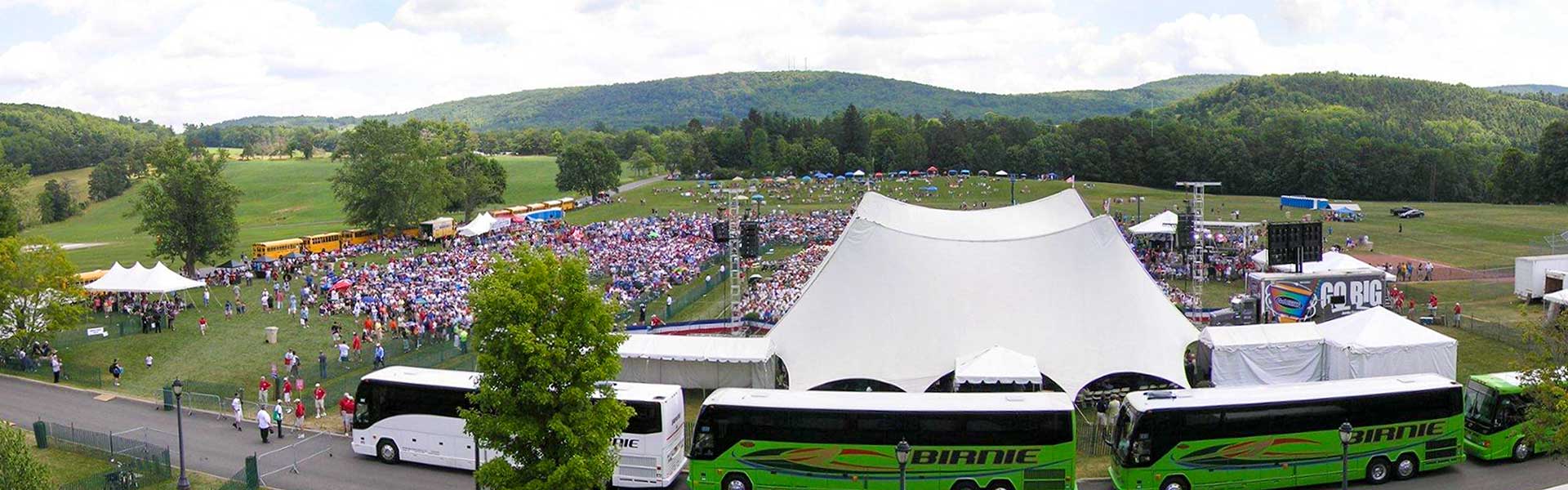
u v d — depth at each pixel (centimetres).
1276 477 3153
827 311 4366
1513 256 8638
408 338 5491
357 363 5156
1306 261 5644
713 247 8931
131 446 3700
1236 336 4231
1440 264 8206
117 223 17500
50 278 5241
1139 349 4153
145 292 6812
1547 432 3006
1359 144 18600
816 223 10688
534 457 2731
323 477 3462
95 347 5594
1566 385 2908
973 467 3070
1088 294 4294
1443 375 4044
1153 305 4341
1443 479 3262
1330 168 17650
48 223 18025
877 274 4400
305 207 18700
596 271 7919
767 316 5741
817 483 3127
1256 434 3130
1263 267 6819
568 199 15075
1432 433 3225
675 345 4388
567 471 2609
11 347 5197
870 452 3092
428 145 11469
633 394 3338
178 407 3291
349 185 11412
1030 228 6297
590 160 16088
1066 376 4072
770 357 4309
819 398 3195
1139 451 3120
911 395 3186
